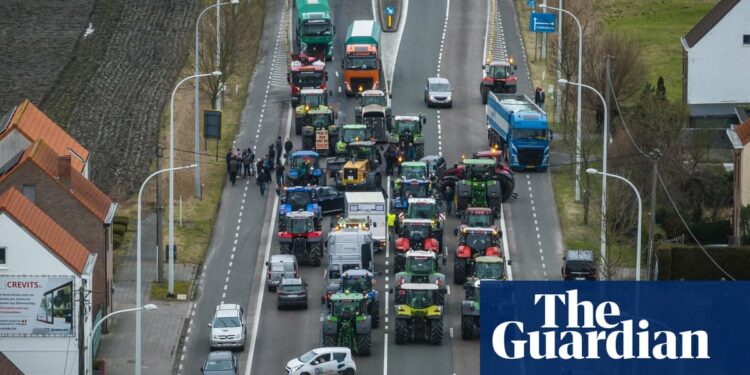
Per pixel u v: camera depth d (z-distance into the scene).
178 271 173.12
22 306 147.12
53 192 158.25
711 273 166.88
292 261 168.88
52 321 147.12
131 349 153.88
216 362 143.38
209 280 171.75
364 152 198.12
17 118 172.88
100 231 158.38
